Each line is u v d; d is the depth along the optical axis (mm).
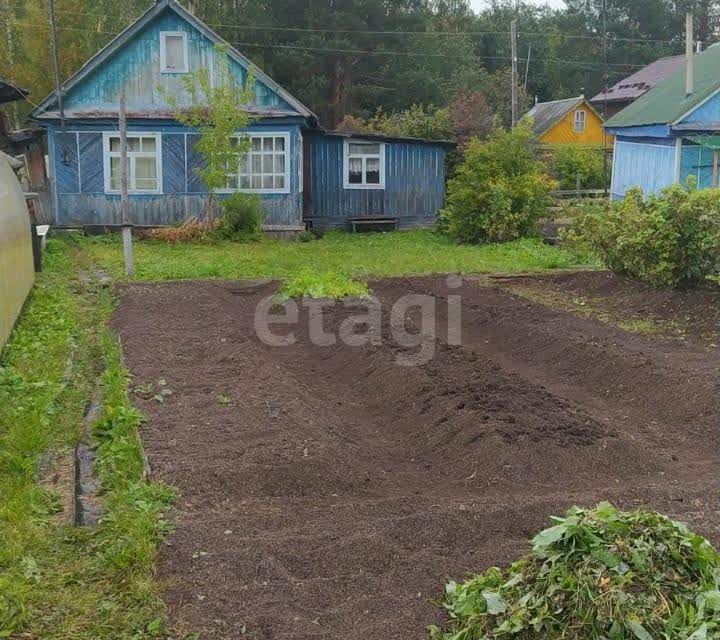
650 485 6391
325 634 4297
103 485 6383
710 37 61844
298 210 22828
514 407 7832
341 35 44031
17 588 4793
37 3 37906
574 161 34594
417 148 24719
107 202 22453
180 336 10812
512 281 15719
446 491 6453
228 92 20344
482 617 4250
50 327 11477
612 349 9930
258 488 6297
